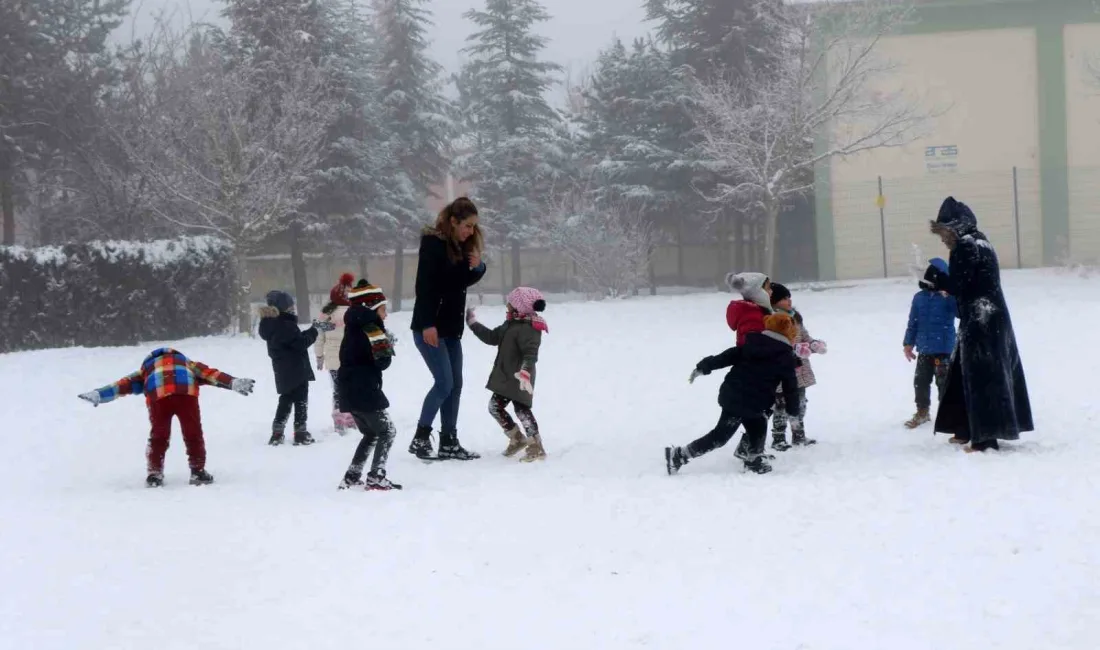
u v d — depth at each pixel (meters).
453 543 5.72
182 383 8.19
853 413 10.72
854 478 7.12
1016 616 4.05
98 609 4.68
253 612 4.57
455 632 4.20
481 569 5.18
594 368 15.26
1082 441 8.18
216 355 19.00
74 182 38.56
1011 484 6.51
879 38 31.67
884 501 6.27
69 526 6.52
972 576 4.61
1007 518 5.61
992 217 35.25
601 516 6.32
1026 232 35.22
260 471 8.76
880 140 30.94
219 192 25.67
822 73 32.06
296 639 4.18
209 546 5.86
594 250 35.56
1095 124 34.78
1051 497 6.07
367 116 37.00
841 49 32.12
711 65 38.38
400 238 40.53
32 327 21.59
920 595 4.38
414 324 8.85
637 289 36.44
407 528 6.13
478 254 9.07
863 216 35.62
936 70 35.25
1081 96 34.69
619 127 44.09
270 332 10.18
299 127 26.67
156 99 32.69
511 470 8.30
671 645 3.93
